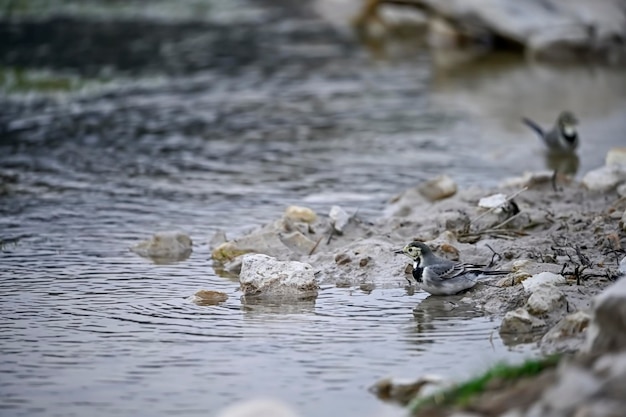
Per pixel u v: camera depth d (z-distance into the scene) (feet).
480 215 104.73
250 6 314.14
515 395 59.62
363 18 273.33
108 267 99.35
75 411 67.26
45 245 106.42
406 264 95.71
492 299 87.10
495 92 189.47
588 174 115.96
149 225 113.29
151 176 135.13
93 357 76.43
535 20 223.51
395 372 72.33
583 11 222.48
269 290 90.99
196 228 111.96
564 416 54.24
